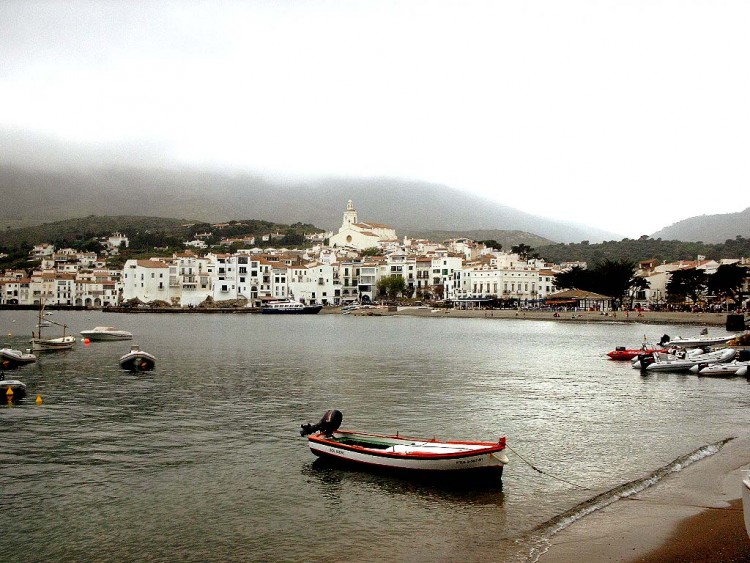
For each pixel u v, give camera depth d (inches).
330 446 1471.5
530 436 1734.7
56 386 2564.0
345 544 1054.4
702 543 997.8
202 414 2016.5
